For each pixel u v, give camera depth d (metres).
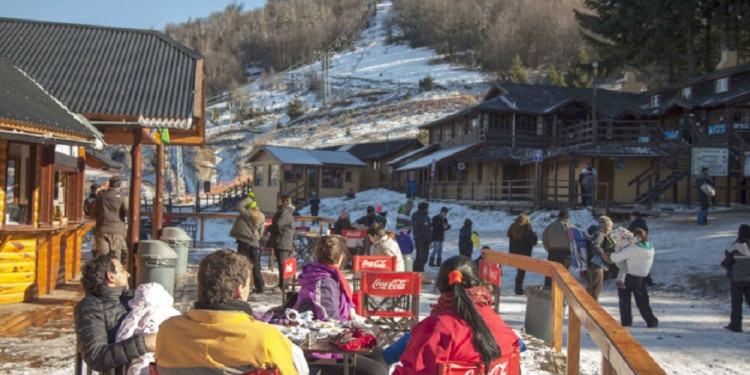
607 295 12.58
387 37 181.25
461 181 40.03
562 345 7.73
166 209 45.69
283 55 195.25
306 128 97.12
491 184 39.59
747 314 10.41
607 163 32.38
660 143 31.42
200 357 2.87
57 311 8.91
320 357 4.50
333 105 112.69
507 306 11.05
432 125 49.25
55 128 8.88
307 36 195.75
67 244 11.84
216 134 104.94
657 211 23.12
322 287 5.07
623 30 46.09
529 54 131.25
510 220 29.39
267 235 14.50
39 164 9.91
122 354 3.54
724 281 12.84
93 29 14.46
